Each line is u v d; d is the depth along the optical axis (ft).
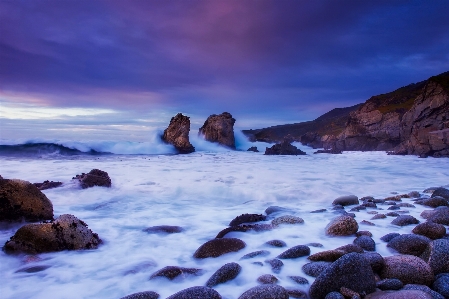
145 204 28.84
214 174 49.57
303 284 11.80
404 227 19.40
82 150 98.27
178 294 10.04
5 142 90.02
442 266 12.41
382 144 138.92
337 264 10.90
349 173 53.31
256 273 12.91
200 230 20.44
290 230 19.25
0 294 11.73
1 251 15.97
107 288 12.19
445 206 23.27
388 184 40.88
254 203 29.60
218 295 10.16
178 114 122.93
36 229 16.11
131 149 107.86
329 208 26.58
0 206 20.40
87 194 31.83
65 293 11.79
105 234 19.38
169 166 62.44
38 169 52.21
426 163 73.97
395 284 10.94
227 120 144.05
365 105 160.25
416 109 112.78
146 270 13.87
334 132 221.46
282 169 59.47
